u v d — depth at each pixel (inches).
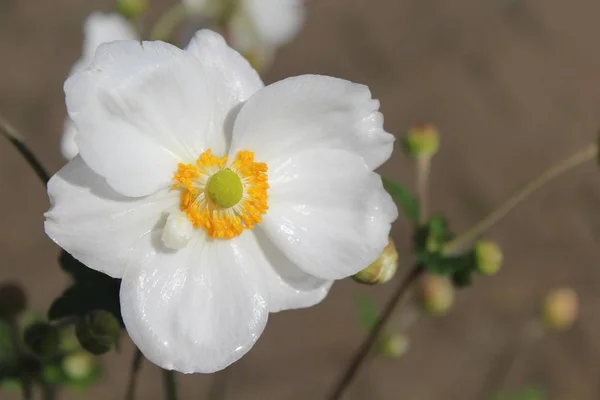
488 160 37.1
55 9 38.4
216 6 21.7
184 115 17.1
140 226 17.0
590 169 37.3
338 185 17.3
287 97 17.1
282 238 17.3
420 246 19.2
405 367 32.5
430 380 32.5
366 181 17.3
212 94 17.2
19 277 31.5
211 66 17.3
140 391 30.4
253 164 17.3
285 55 38.9
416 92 38.8
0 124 17.9
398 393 32.1
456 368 32.8
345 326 32.7
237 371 31.3
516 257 35.1
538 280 34.7
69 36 37.7
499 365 33.0
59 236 16.6
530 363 33.2
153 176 17.0
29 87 35.7
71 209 16.6
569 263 35.3
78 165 16.7
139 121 16.9
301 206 17.4
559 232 35.9
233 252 17.4
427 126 20.0
